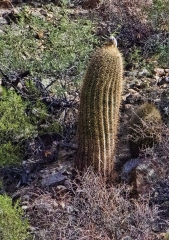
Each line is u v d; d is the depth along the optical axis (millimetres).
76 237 3373
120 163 4449
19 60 5359
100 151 3949
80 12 7520
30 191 4215
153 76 6066
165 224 3627
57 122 4895
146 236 3340
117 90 3846
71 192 4027
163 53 6227
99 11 7086
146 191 3908
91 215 3443
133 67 6258
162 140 4145
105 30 6848
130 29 6773
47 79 5344
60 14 6859
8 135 4703
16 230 3410
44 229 3488
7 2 8008
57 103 5152
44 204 3631
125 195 3924
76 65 5223
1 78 5383
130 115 5059
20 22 6191
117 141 4723
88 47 5480
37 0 8164
